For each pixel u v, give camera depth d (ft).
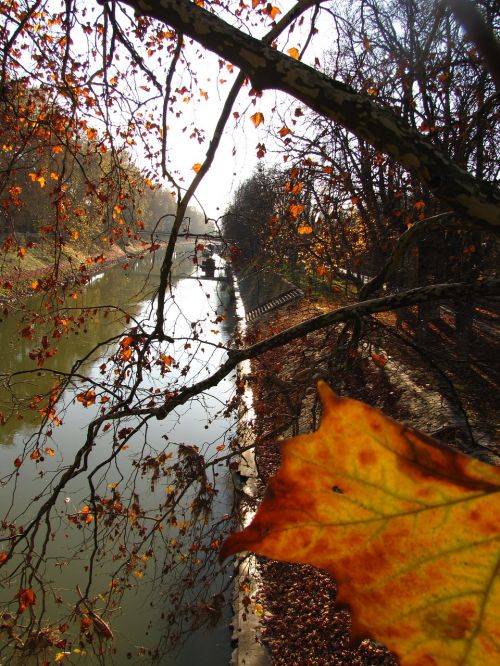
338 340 13.96
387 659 22.30
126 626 23.49
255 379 22.22
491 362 45.57
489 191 2.63
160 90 14.01
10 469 35.35
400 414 36.70
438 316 56.59
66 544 27.40
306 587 27.84
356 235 39.27
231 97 9.89
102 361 49.85
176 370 38.37
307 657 23.50
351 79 27.50
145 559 18.71
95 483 32.60
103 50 13.53
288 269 51.57
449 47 21.93
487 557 1.44
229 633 25.27
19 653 16.06
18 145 19.56
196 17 2.91
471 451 29.63
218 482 33.78
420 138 2.67
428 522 1.47
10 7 17.31
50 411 16.55
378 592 1.46
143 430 40.42
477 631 1.40
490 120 22.44
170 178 13.47
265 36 8.20
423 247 35.65
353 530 1.50
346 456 1.52
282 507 1.51
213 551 19.63
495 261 32.27
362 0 19.12
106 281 103.19
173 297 17.74
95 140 21.16
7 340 54.34
